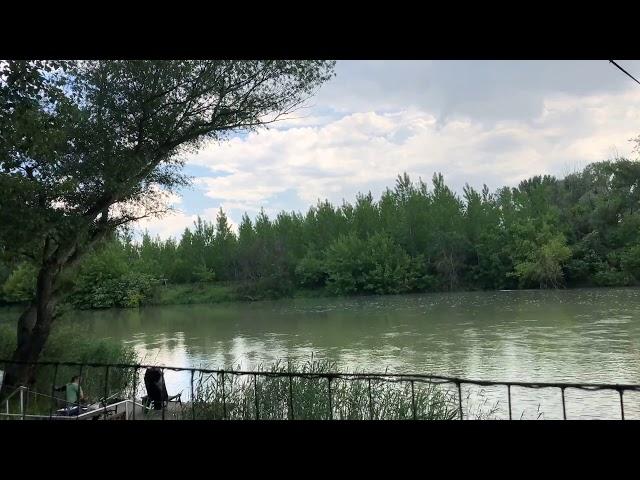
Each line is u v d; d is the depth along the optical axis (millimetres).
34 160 10719
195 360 24531
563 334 27125
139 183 13359
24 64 8195
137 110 12305
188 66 12047
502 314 38594
